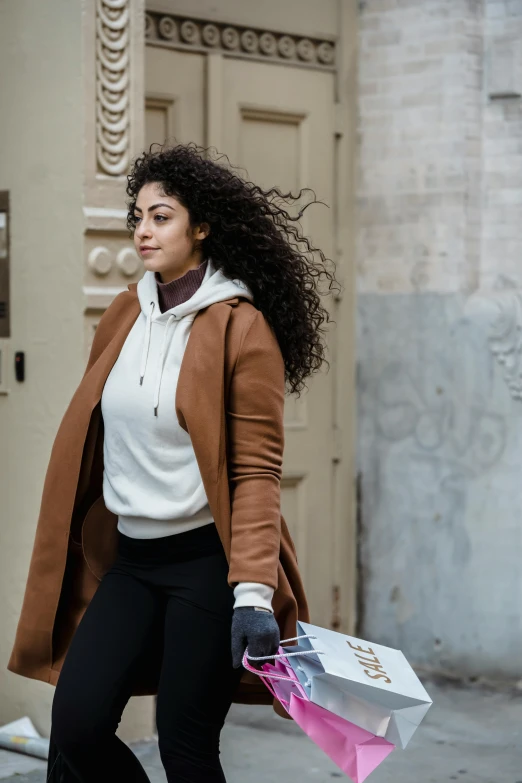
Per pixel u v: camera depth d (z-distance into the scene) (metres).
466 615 5.03
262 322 2.63
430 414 5.10
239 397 2.57
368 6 5.17
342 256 5.25
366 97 5.21
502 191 4.96
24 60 4.07
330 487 5.30
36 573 2.82
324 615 5.30
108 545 2.85
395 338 5.18
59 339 4.00
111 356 2.72
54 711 2.57
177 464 2.59
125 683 2.59
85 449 2.76
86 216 3.87
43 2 3.98
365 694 2.37
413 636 5.18
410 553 5.18
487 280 5.01
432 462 5.10
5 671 4.29
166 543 2.62
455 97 4.95
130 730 4.15
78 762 2.57
